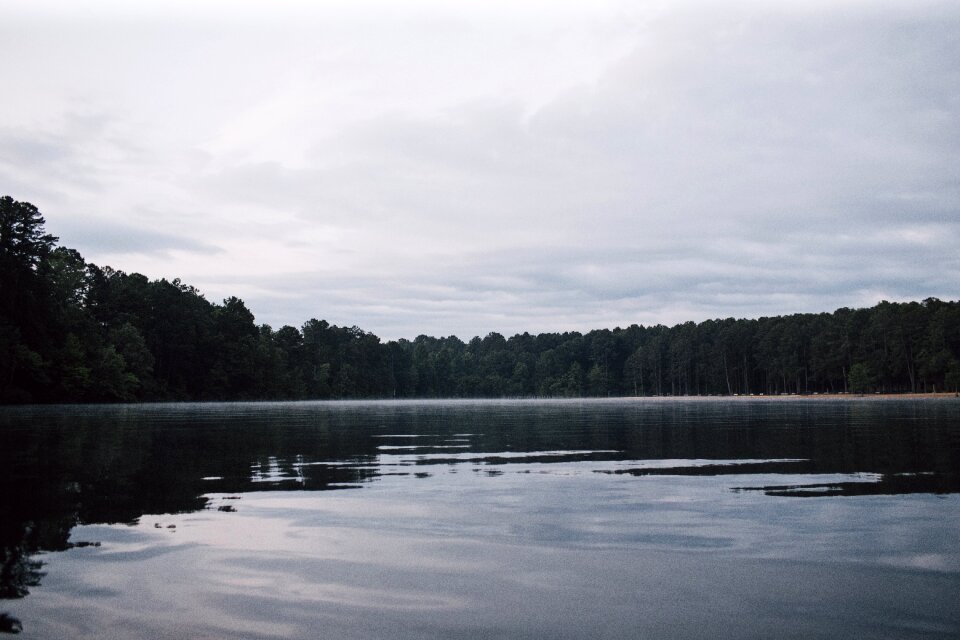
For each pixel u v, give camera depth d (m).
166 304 134.00
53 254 97.31
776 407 73.19
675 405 94.94
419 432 29.19
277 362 159.25
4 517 9.04
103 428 31.53
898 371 147.50
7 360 79.12
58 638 4.84
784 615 5.20
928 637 4.75
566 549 7.22
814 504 9.75
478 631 4.92
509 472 14.05
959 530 8.00
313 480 12.80
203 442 22.80
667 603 5.49
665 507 9.62
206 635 4.88
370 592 5.82
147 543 7.57
